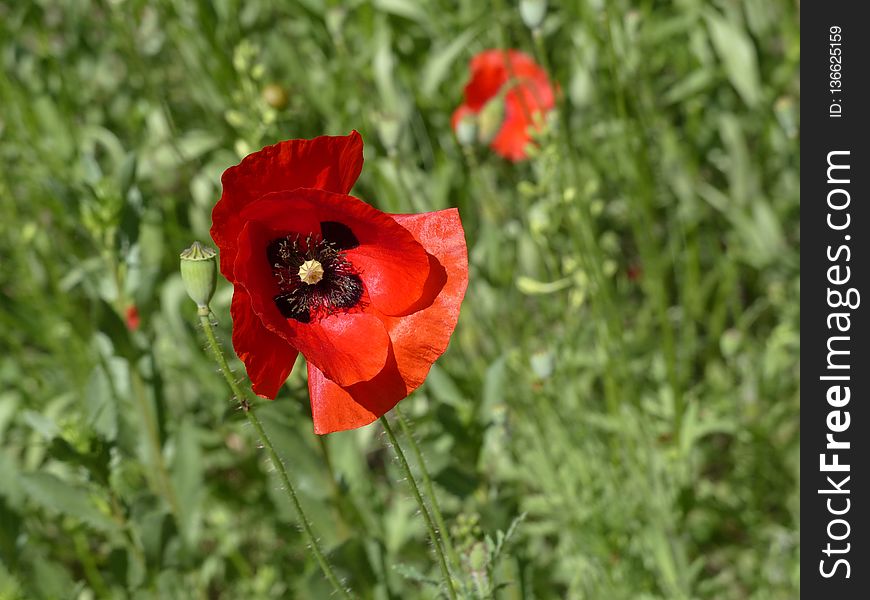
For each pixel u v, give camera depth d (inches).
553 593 33.7
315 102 42.0
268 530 36.3
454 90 44.1
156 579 30.6
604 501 32.7
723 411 36.7
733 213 41.6
